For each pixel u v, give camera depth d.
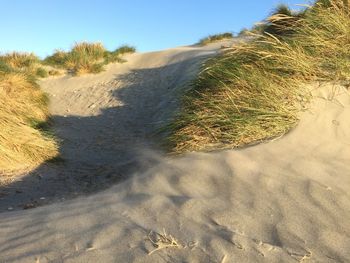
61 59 14.81
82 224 3.15
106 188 4.82
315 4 7.20
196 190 3.59
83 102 11.09
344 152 4.34
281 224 2.91
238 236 2.78
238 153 4.36
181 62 12.46
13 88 8.45
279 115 5.07
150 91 11.09
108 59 14.19
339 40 6.14
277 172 3.78
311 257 2.54
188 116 5.69
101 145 7.45
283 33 7.55
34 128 7.50
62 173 5.77
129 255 2.64
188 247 2.69
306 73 5.68
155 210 3.25
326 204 3.16
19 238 3.04
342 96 5.37
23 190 5.06
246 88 5.69
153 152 5.73
